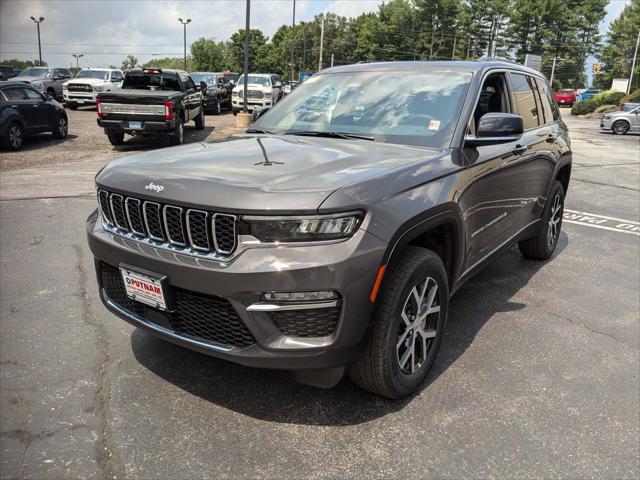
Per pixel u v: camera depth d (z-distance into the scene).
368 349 2.59
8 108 12.44
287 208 2.26
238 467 2.36
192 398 2.86
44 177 9.28
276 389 2.96
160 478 2.29
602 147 19.00
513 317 4.04
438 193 2.82
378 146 3.20
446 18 95.25
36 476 2.27
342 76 4.07
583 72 95.38
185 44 46.94
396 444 2.54
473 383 3.10
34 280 4.49
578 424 2.74
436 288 2.94
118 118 12.83
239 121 18.31
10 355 3.25
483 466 2.41
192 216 2.44
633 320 4.07
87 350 3.33
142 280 2.59
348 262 2.30
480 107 3.58
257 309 2.31
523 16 90.56
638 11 90.06
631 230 6.95
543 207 5.00
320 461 2.41
